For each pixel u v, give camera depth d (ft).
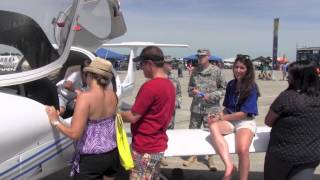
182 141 15.23
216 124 14.80
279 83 89.71
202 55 18.62
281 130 12.37
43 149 11.34
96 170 11.10
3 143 9.91
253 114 14.51
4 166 10.11
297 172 12.47
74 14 12.25
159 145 11.76
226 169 14.16
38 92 13.10
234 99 14.74
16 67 11.46
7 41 11.42
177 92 20.27
